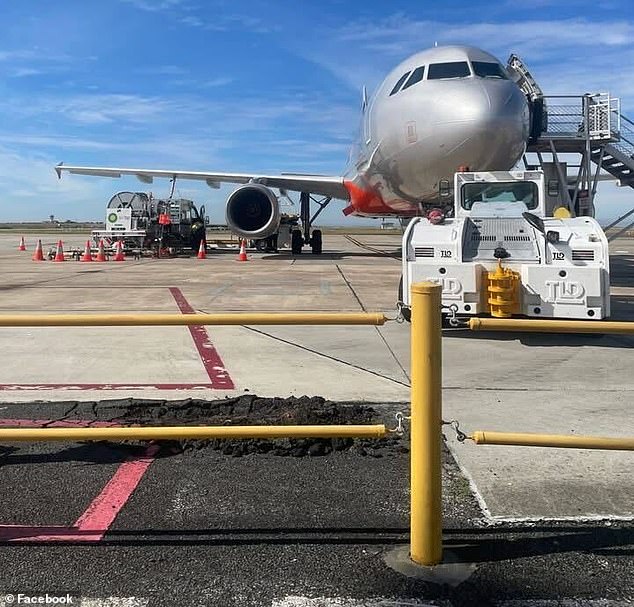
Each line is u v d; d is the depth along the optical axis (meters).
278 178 18.91
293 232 23.69
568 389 5.24
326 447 3.88
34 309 9.27
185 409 4.52
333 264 18.75
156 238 23.08
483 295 7.21
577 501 3.15
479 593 2.37
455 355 6.65
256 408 4.52
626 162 15.81
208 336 7.68
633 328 2.74
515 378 5.62
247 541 2.77
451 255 7.55
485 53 12.34
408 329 8.16
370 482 3.40
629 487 3.32
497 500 3.16
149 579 2.47
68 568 2.55
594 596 2.35
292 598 2.34
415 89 12.02
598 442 2.76
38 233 72.12
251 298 10.66
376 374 5.76
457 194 8.76
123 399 4.80
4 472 3.54
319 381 5.50
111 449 3.89
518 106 11.44
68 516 3.01
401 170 12.92
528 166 14.28
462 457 3.72
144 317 2.93
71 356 6.51
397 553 2.66
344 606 2.29
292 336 7.71
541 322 2.77
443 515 3.00
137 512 3.05
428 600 2.32
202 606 2.29
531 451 3.82
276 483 3.39
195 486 3.35
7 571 2.52
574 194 14.90
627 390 5.21
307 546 2.73
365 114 15.57
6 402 4.79
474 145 11.14
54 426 4.18
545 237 7.19
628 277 15.15
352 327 8.34
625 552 2.67
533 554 2.65
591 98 14.91
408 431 4.12
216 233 71.50
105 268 17.25
